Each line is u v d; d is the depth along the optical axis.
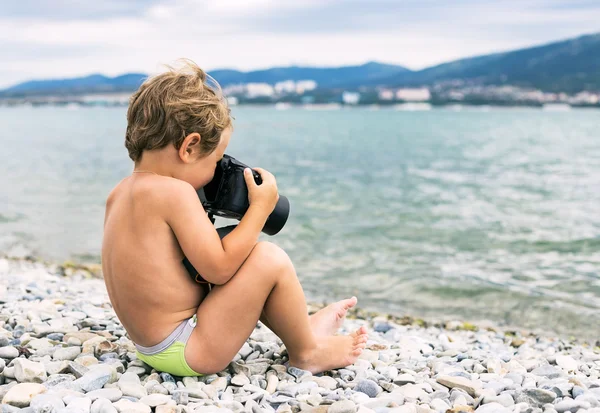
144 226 2.35
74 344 3.00
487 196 13.64
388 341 3.82
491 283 6.74
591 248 8.38
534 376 2.86
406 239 9.02
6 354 2.71
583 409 2.25
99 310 3.87
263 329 3.59
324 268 7.41
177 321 2.50
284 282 2.51
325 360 2.78
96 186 15.22
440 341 4.14
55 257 8.28
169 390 2.42
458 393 2.51
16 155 23.91
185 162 2.35
